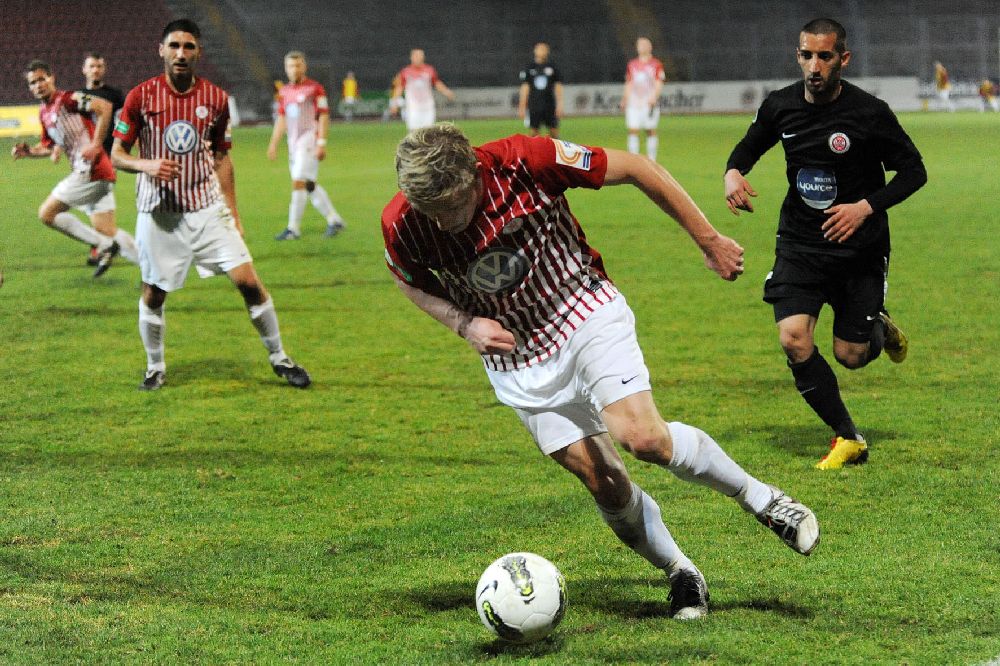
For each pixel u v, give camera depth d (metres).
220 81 74.12
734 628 5.45
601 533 7.03
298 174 21.89
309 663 5.19
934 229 21.34
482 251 5.08
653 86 36.03
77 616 5.79
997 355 11.84
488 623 5.24
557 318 5.30
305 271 18.47
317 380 11.60
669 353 12.38
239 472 8.51
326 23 76.88
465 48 76.25
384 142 50.28
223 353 12.96
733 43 74.62
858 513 7.21
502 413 10.21
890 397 10.30
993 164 33.56
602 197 28.86
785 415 9.88
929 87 70.81
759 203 26.33
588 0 76.25
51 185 33.00
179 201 10.82
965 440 8.84
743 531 6.96
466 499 7.77
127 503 7.77
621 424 5.20
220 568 6.51
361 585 6.24
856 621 5.50
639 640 5.34
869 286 8.30
